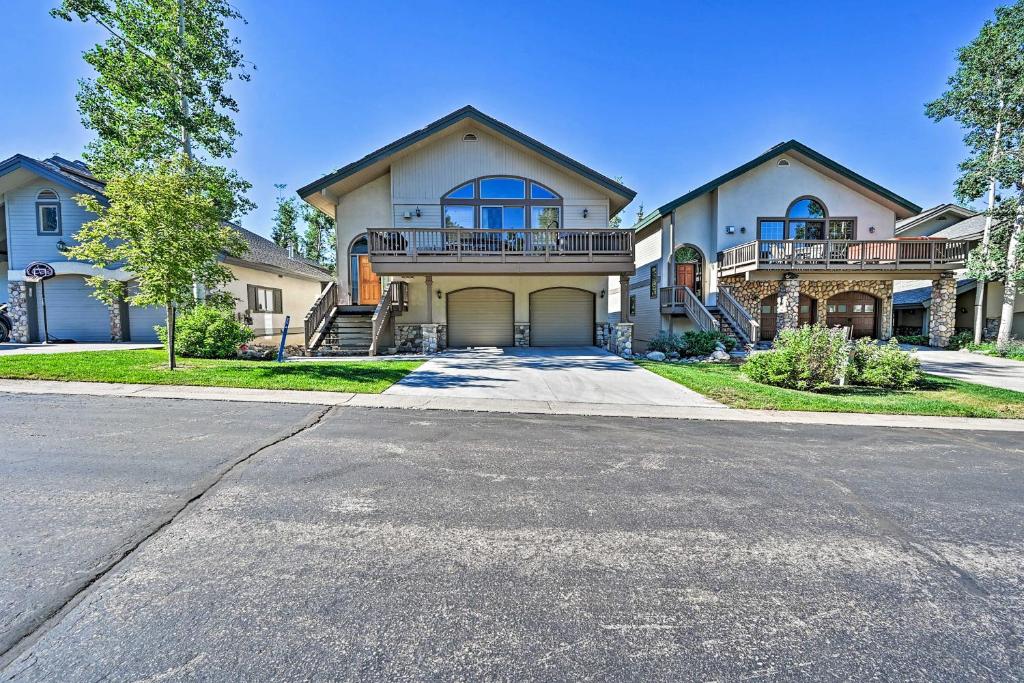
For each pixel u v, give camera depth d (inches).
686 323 705.6
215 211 375.6
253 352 499.8
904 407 285.4
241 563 105.0
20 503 133.8
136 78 532.4
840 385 340.8
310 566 104.5
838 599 96.0
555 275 613.3
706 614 90.4
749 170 682.8
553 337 654.5
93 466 164.9
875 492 155.6
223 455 179.5
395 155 579.8
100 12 498.6
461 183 594.9
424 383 346.0
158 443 193.3
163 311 624.7
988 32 546.3
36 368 343.0
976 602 95.8
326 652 78.1
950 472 176.7
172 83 553.0
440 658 77.4
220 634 81.8
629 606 92.5
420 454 187.6
